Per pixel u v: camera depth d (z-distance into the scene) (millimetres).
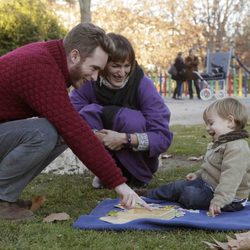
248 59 38062
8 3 11039
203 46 36156
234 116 3229
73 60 2949
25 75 2904
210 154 3361
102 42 2938
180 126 9617
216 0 37438
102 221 2982
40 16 11398
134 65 3926
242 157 3137
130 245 2600
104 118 3979
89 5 11328
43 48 2988
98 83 4059
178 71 19781
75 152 2916
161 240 2686
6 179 3045
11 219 3074
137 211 3207
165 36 35500
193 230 2859
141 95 4043
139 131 3945
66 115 2898
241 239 2572
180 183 3492
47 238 2707
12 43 10953
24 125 2984
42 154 3018
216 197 3105
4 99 2994
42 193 3863
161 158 5637
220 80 19953
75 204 3535
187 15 36406
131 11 35438
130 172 4004
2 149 3045
